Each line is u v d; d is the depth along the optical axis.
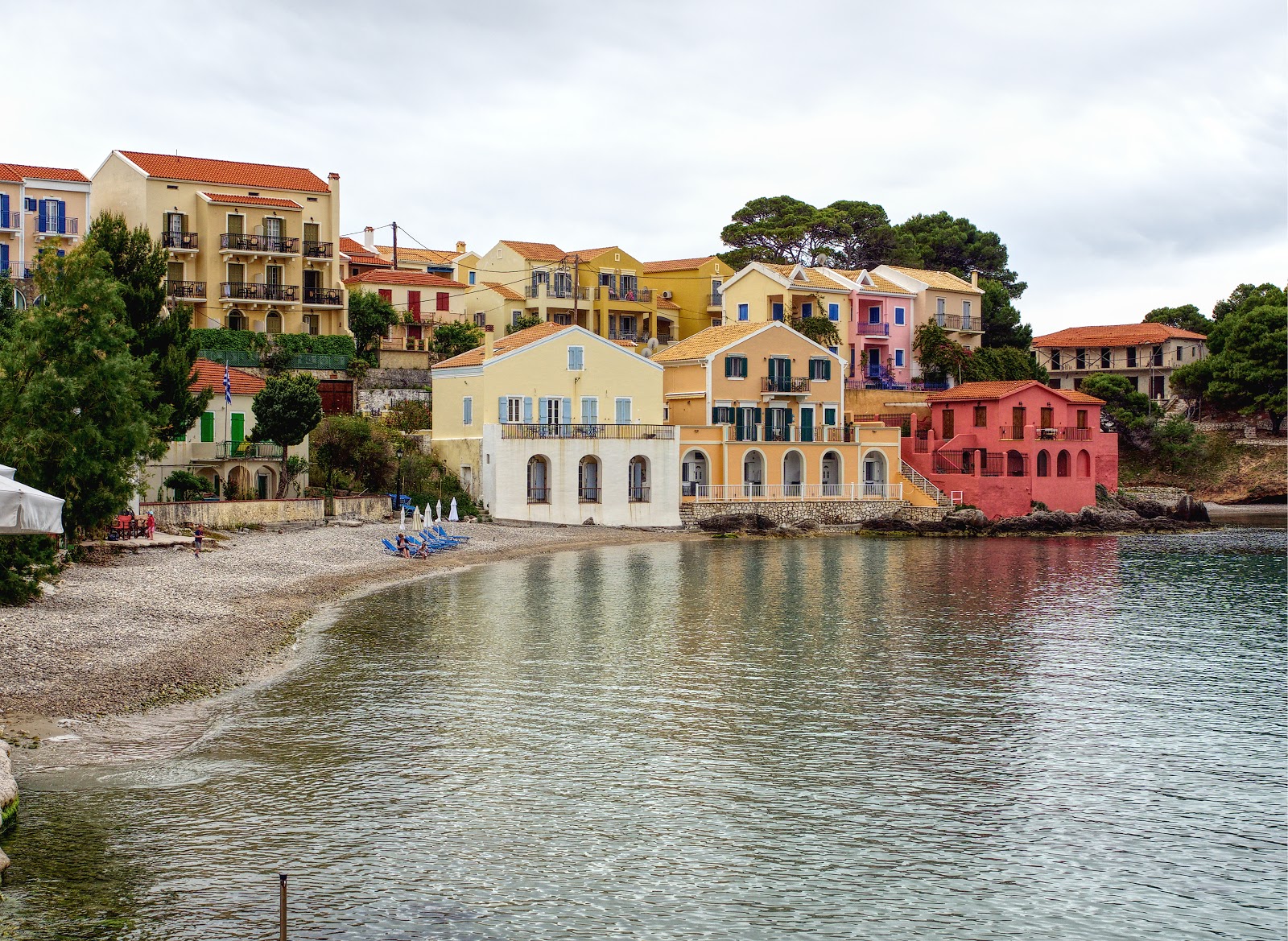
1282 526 108.12
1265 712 36.31
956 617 53.56
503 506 85.25
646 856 24.28
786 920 21.69
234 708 33.88
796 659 43.25
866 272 121.44
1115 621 53.00
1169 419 139.25
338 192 99.19
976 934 21.42
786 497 96.75
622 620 50.84
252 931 20.44
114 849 23.44
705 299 131.88
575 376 90.06
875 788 28.70
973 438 104.12
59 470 46.09
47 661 35.44
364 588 57.88
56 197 93.62
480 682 38.41
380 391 96.25
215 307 93.38
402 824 25.44
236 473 75.31
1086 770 30.39
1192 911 22.48
